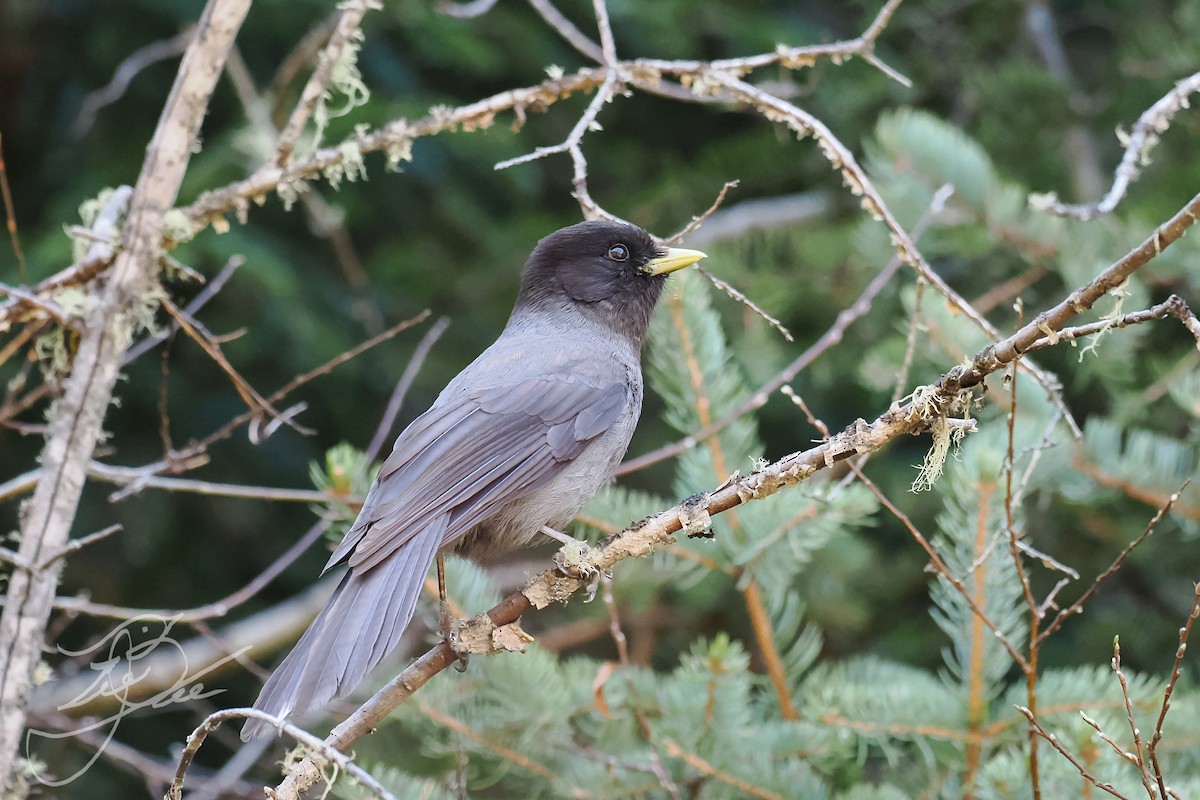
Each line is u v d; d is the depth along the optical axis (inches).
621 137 652.1
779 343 545.6
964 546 323.9
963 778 327.6
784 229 562.3
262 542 607.5
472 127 339.3
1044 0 580.4
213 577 604.1
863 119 572.1
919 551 518.9
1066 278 445.4
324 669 275.7
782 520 347.6
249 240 540.1
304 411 612.7
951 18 574.9
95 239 319.0
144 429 597.6
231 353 582.6
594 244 404.2
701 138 653.3
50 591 289.9
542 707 335.9
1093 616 510.9
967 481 322.0
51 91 614.5
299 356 579.8
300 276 595.5
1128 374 427.8
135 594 593.3
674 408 374.3
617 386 372.8
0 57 610.5
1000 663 319.9
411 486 331.9
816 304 546.3
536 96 337.7
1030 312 516.4
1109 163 554.3
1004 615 320.2
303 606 523.2
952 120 568.7
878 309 531.8
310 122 541.0
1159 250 230.2
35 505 296.4
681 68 334.6
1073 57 636.1
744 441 370.3
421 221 617.0
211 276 561.9
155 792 421.7
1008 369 299.1
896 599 530.0
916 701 325.1
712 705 323.9
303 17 580.7
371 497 328.2
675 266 406.0
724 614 523.8
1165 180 468.1
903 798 319.9
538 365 365.7
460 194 616.1
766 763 323.3
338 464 363.3
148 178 316.8
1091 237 447.8
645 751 340.5
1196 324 226.1
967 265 533.3
